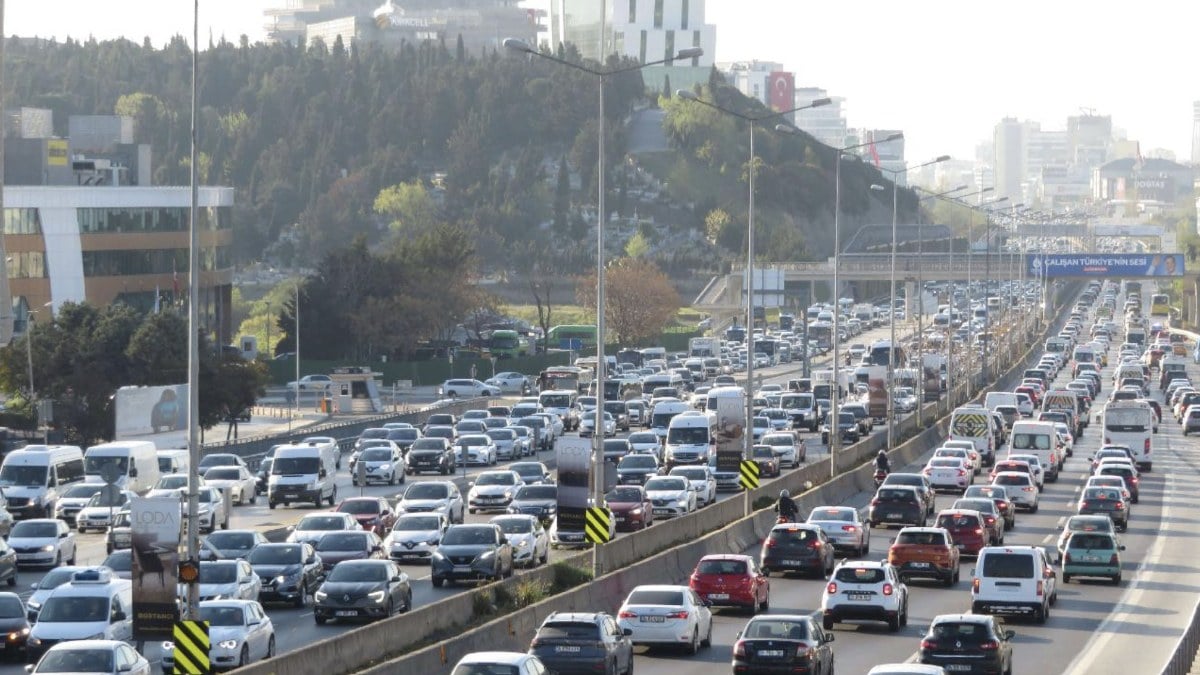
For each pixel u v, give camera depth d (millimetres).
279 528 187000
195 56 107875
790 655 102000
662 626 118000
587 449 146250
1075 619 139500
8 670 111125
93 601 117062
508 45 153500
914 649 120625
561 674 100250
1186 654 90750
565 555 178375
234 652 108250
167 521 98750
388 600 131625
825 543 163875
